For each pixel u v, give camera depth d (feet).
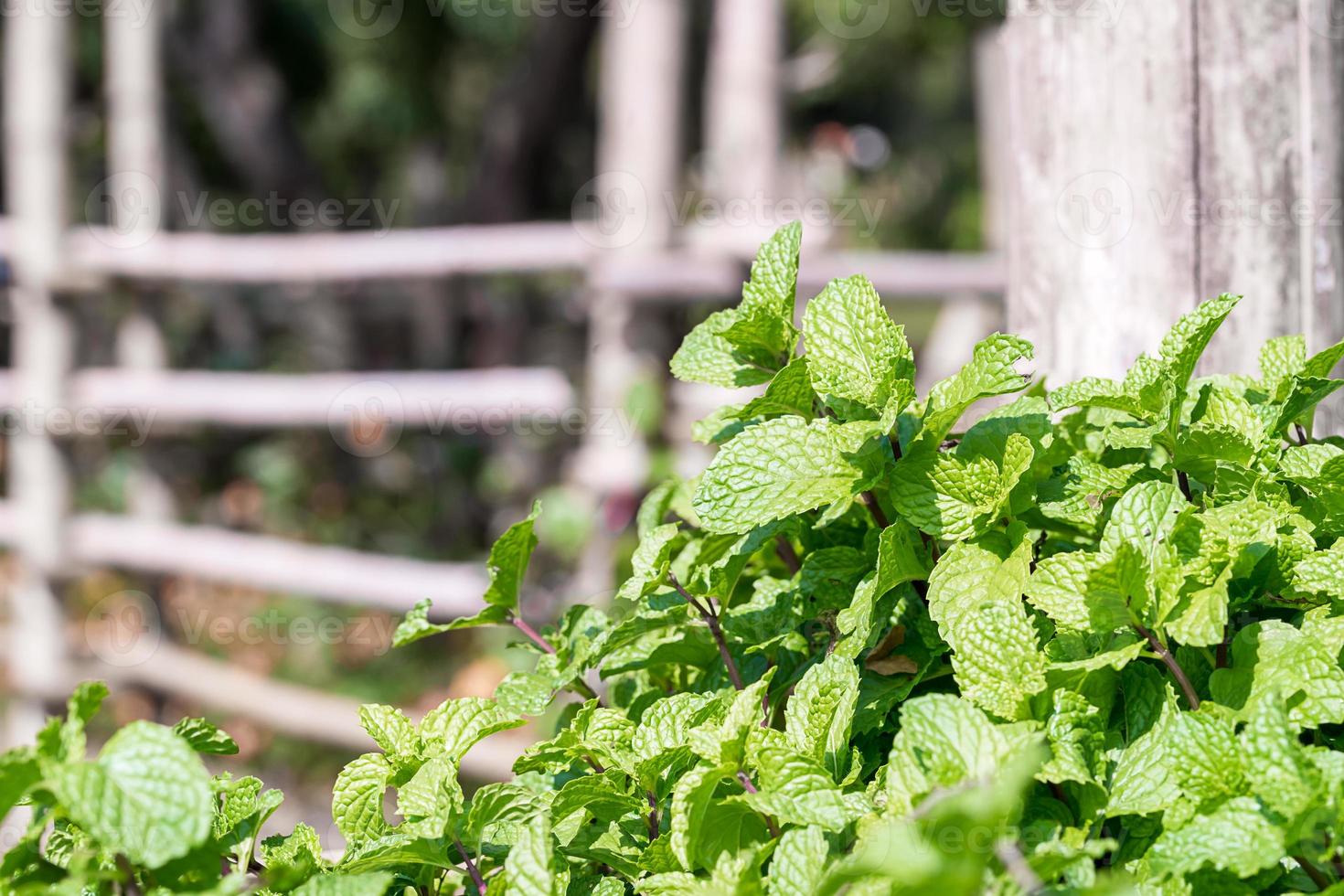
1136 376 4.58
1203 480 4.56
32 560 9.73
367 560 9.66
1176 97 4.93
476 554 13.35
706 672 4.68
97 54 16.25
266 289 13.69
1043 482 4.58
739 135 11.86
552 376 10.47
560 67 17.78
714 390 10.03
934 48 22.82
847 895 4.29
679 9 10.19
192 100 18.58
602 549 9.96
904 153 27.32
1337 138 4.92
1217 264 4.94
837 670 4.46
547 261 10.41
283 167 18.58
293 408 10.30
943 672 4.52
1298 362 4.66
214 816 4.52
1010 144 5.12
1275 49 4.91
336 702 9.52
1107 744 4.42
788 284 4.62
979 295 11.12
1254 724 4.30
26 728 9.79
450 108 21.49
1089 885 4.29
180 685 9.73
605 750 4.50
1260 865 4.27
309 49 19.56
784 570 4.78
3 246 9.75
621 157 10.27
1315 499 4.55
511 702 4.62
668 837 4.44
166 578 10.51
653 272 9.91
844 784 4.41
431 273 10.66
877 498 4.59
